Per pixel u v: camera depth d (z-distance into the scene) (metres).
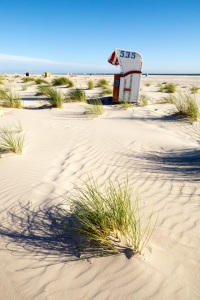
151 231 2.48
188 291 1.81
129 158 4.72
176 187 3.46
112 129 6.87
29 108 10.18
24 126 7.01
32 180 3.68
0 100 10.47
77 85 20.59
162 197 3.19
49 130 6.75
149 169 4.18
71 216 2.75
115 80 10.75
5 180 3.69
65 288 1.88
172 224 2.60
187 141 6.05
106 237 2.30
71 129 6.86
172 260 2.09
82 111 9.35
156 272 1.97
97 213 2.42
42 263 2.12
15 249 2.30
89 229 2.43
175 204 3.00
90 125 7.32
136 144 5.58
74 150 5.18
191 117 8.03
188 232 2.46
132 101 10.83
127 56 10.27
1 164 4.32
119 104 10.71
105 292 1.83
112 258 2.12
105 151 5.12
